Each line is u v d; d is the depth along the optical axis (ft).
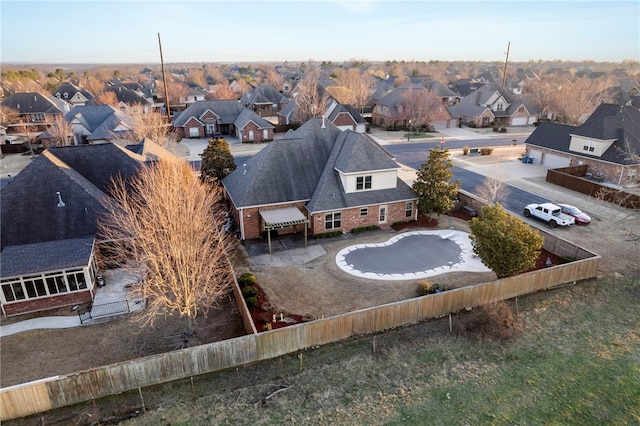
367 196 102.27
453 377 55.62
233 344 56.34
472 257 89.10
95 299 74.43
